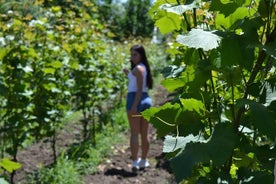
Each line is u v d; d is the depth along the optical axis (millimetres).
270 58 1623
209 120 1700
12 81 4934
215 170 1618
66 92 6211
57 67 5566
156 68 19938
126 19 29141
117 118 9672
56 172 5809
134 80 6020
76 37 7098
